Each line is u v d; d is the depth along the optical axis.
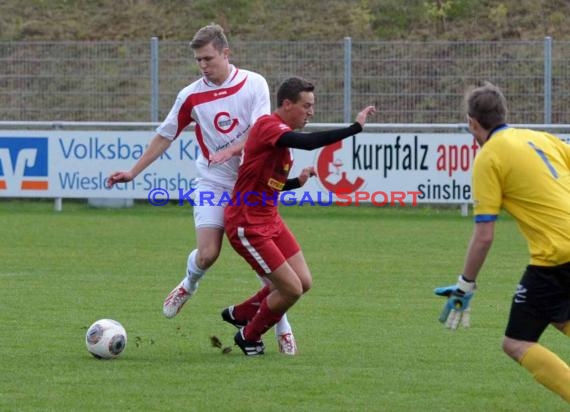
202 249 24.70
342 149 55.09
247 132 25.23
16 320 28.58
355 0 83.06
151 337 26.55
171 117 25.72
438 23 79.25
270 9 83.38
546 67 58.75
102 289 34.00
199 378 21.73
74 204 61.31
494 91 18.62
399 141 54.84
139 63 67.06
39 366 22.81
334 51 65.31
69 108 66.00
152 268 38.75
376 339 26.42
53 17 84.25
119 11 84.62
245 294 33.34
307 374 22.22
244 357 24.06
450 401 20.03
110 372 22.22
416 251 43.56
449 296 18.73
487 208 18.08
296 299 23.62
